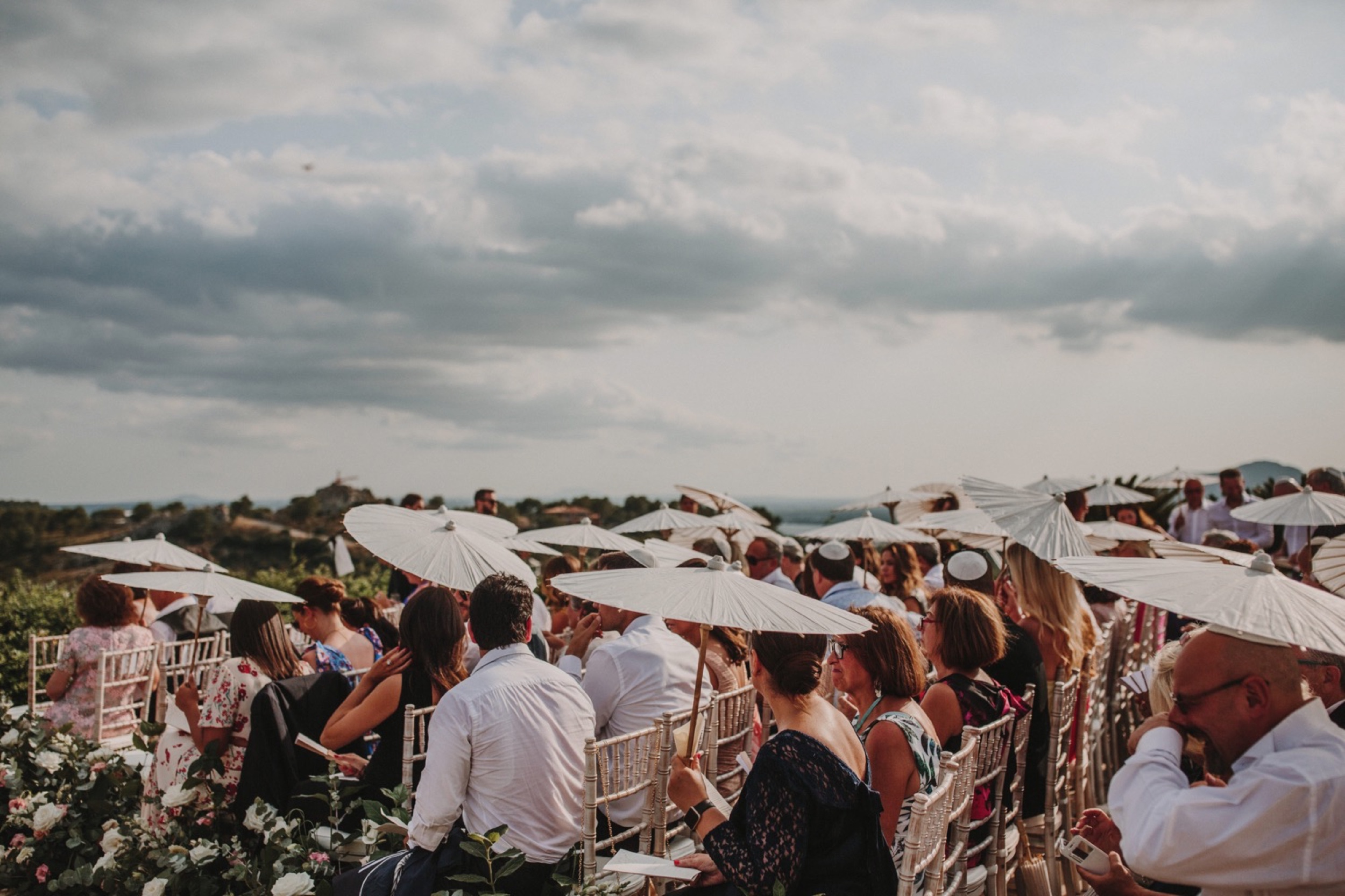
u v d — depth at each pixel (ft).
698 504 39.32
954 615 13.89
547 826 12.17
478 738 11.92
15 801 17.25
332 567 42.80
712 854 9.84
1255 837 7.61
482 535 17.76
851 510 37.96
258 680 15.85
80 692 21.93
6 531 77.41
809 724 10.16
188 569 22.56
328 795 14.62
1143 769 8.49
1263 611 8.13
